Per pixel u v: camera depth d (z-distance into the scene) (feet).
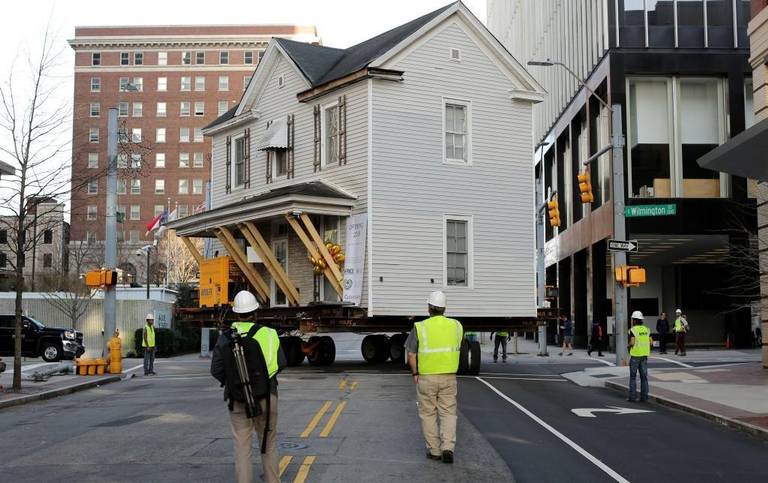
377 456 42.27
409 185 104.06
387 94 103.96
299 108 116.98
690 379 92.32
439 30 108.47
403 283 101.81
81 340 149.18
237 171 132.67
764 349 102.78
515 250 111.55
